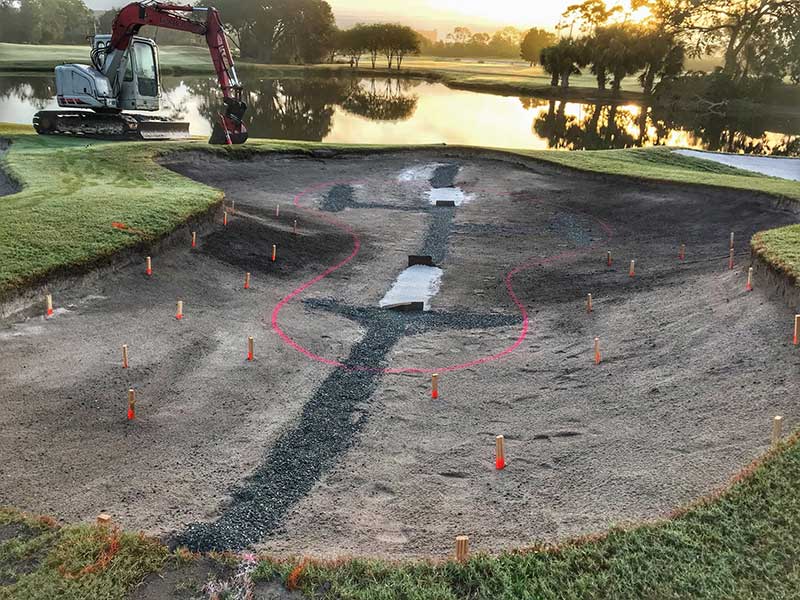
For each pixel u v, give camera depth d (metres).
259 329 13.41
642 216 23.73
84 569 6.05
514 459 8.68
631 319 13.42
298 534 7.11
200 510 7.52
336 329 13.94
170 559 6.34
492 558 6.11
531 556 6.11
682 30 82.50
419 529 7.15
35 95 69.12
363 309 15.43
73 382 10.25
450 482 8.22
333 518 7.43
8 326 11.77
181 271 15.76
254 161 30.66
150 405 9.95
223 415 9.90
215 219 19.42
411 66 147.12
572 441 8.97
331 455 8.95
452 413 10.24
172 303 14.09
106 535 6.57
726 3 82.06
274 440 9.28
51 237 14.96
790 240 13.94
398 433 9.62
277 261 18.16
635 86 100.38
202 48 152.88
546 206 25.91
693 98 77.56
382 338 13.57
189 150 29.12
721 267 15.68
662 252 19.17
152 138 33.50
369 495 7.98
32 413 9.27
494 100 84.00
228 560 6.29
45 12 136.25
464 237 22.12
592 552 6.11
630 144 51.53
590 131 58.09
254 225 20.22
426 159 33.62
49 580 5.91
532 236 22.22
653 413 9.30
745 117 72.69
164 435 9.19
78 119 32.16
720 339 11.07
